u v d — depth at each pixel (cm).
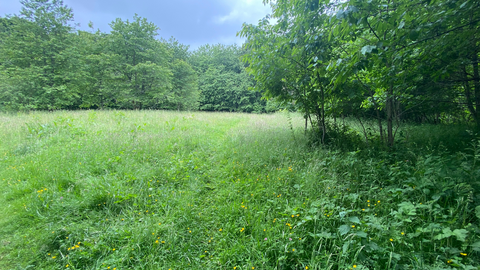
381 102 585
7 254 223
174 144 609
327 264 192
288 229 239
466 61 421
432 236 212
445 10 306
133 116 1079
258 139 651
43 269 208
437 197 262
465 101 631
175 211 291
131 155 491
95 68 1838
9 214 282
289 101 639
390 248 204
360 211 279
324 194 324
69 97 1619
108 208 295
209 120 1195
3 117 892
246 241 240
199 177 414
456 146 488
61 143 576
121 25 1912
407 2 307
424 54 396
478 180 269
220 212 295
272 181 376
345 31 323
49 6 1586
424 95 539
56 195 313
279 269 200
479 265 182
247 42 603
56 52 1591
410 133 634
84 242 227
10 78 1384
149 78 2022
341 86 496
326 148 553
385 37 363
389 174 351
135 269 205
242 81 3459
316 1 399
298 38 487
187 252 230
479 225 222
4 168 417
